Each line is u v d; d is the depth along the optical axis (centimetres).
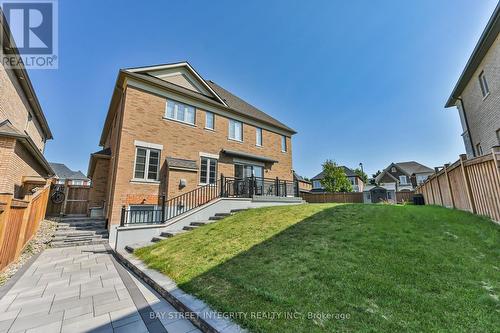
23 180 955
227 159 1430
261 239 557
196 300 326
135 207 1014
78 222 1098
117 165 1002
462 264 343
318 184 4197
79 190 1423
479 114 1107
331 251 430
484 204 564
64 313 331
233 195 1284
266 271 387
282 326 239
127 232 777
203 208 985
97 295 396
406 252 395
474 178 611
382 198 2292
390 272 335
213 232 688
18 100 1082
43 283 460
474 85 1132
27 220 697
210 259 484
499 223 500
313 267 375
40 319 314
